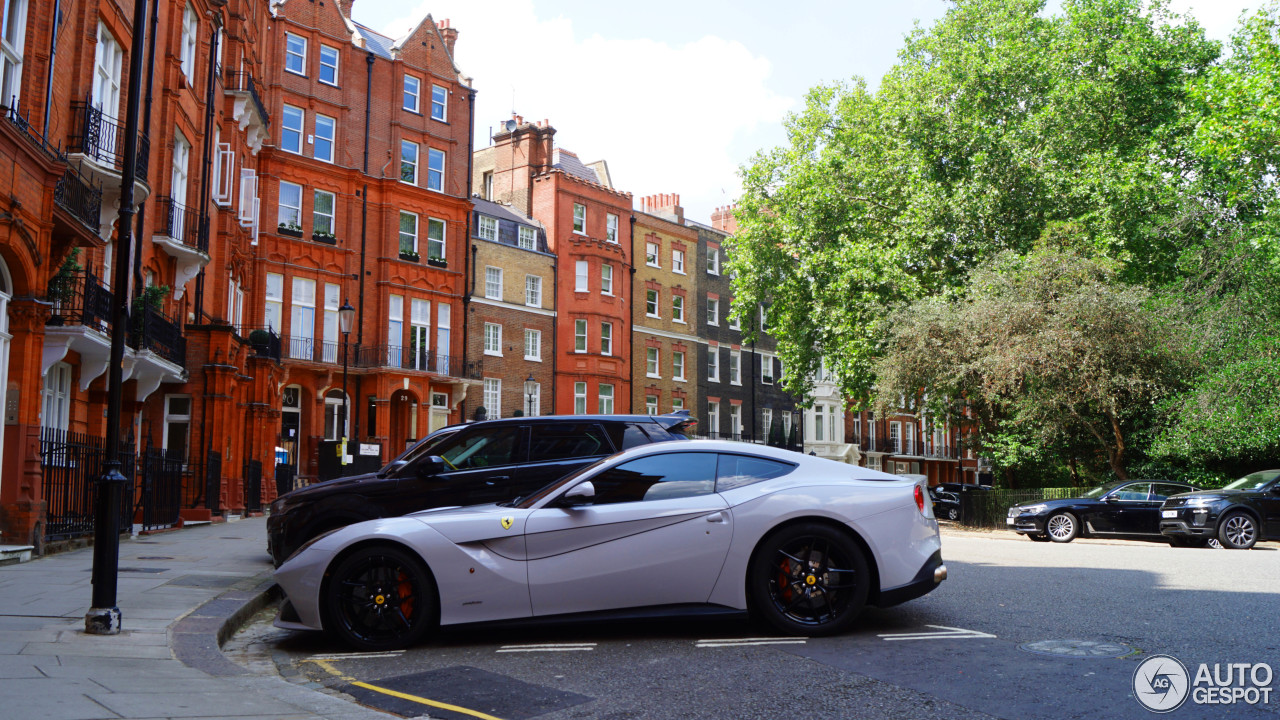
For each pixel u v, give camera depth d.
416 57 40.12
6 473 11.90
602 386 47.06
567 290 46.25
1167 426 23.83
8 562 11.09
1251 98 23.16
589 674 5.77
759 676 5.59
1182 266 26.89
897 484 7.13
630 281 49.53
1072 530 20.80
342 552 6.73
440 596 6.67
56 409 15.18
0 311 11.62
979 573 11.24
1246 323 24.06
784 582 6.80
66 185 13.86
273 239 34.81
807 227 33.84
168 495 18.17
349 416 36.56
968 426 30.62
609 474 7.04
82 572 10.28
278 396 30.77
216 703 4.86
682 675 5.67
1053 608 8.08
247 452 25.00
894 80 33.19
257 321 33.94
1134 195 27.62
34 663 5.62
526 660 6.20
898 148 31.41
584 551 6.74
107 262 17.09
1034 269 24.83
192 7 21.36
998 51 30.86
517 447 9.53
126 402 18.39
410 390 37.91
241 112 25.81
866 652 6.21
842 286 31.05
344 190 37.12
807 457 7.26
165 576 10.31
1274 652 6.10
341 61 37.62
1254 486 18.06
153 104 19.22
